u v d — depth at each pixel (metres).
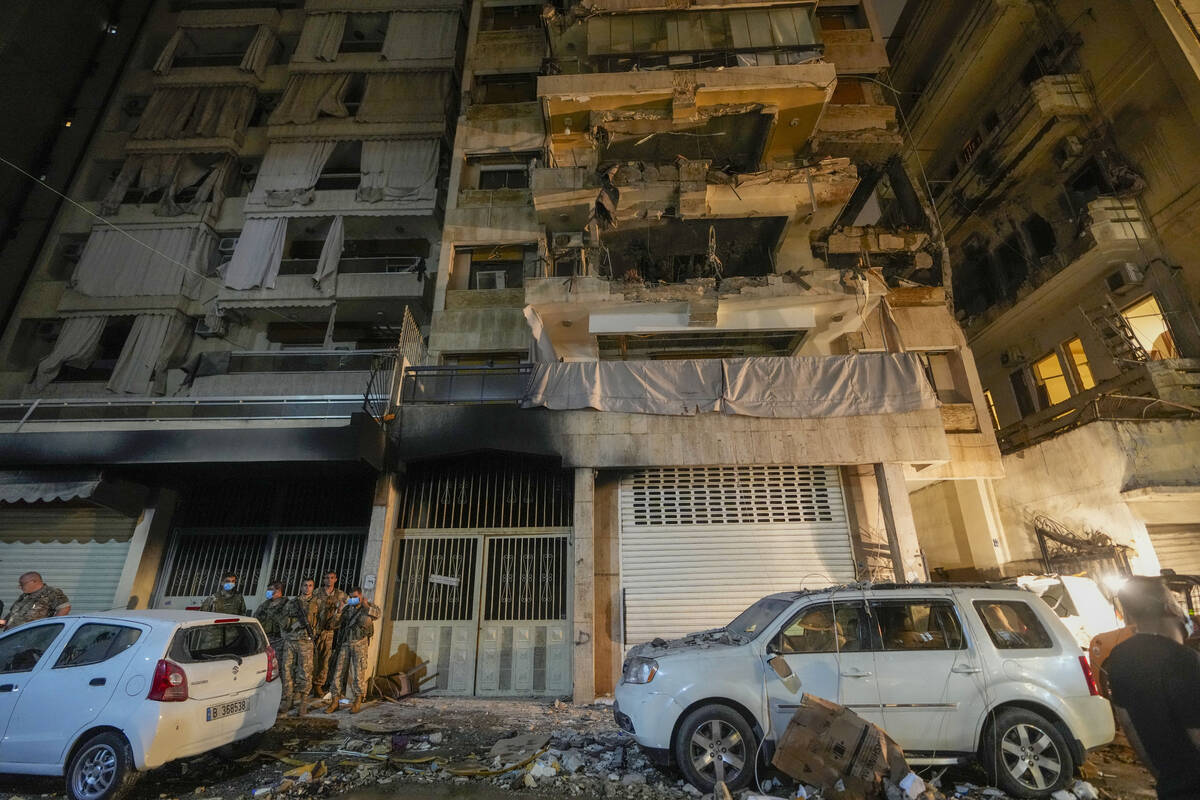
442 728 6.60
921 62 18.33
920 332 11.97
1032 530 11.97
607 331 10.56
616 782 4.84
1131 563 9.66
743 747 4.55
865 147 13.39
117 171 18.73
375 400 9.66
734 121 12.03
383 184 16.20
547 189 11.77
